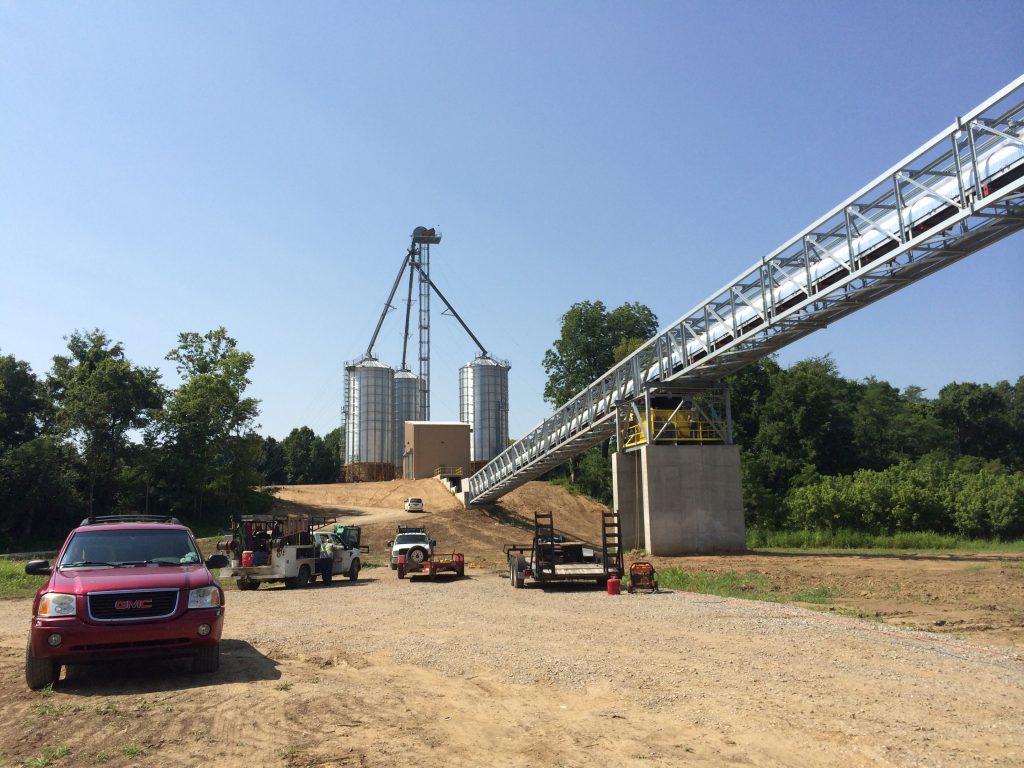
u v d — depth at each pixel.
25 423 63.72
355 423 94.62
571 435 49.06
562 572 22.34
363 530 56.84
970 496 51.25
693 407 41.00
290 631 13.93
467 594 21.19
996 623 14.62
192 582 9.49
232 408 67.38
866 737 6.62
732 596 19.97
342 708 7.91
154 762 6.23
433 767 6.01
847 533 51.47
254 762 6.20
